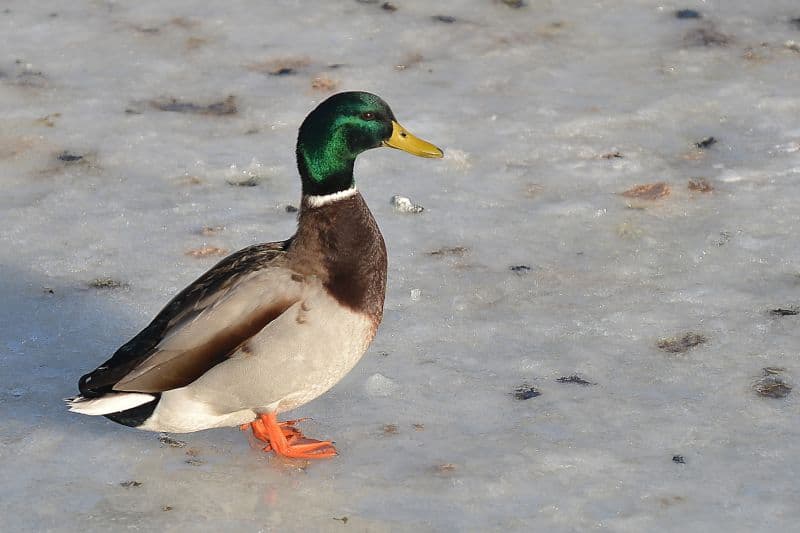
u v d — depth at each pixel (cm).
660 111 1421
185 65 1516
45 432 896
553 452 873
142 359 805
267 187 1271
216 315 805
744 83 1478
